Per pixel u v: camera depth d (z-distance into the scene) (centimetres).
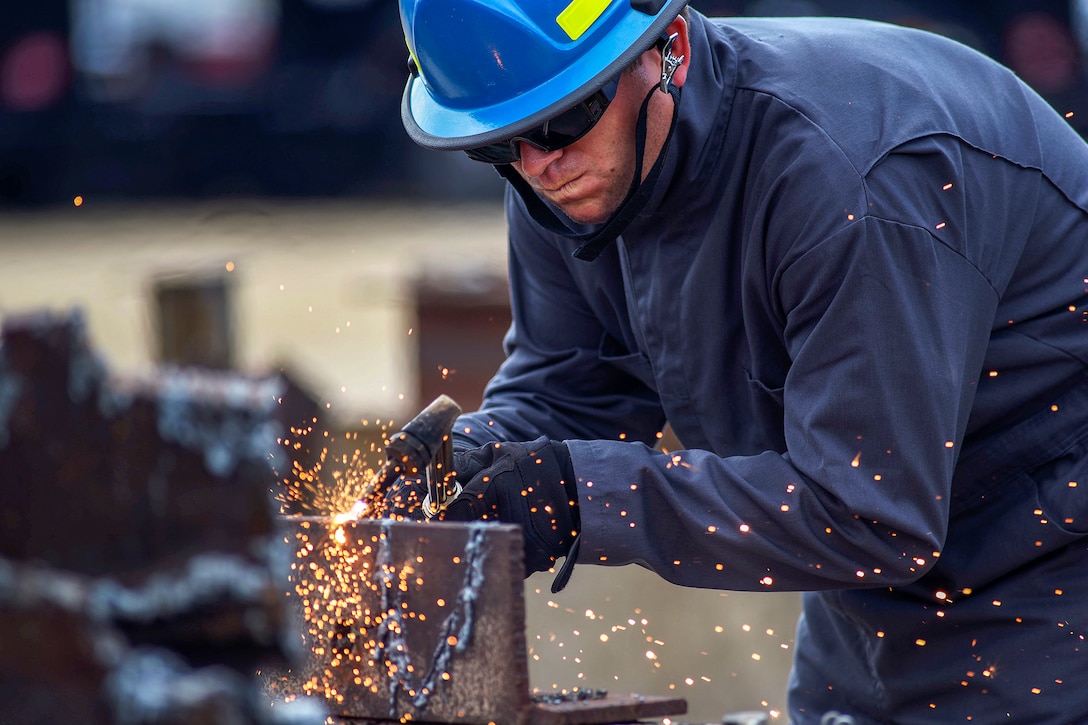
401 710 484
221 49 6169
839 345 527
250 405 340
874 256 523
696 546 545
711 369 606
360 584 490
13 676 314
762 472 539
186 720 304
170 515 334
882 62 576
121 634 324
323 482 1236
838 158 538
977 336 555
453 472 535
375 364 2356
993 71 622
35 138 5531
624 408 701
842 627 668
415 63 584
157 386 338
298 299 3094
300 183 5584
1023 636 605
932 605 622
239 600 334
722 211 575
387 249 3847
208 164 5594
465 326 1482
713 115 566
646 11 538
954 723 624
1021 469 602
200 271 1425
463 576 470
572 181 558
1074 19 4812
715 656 1327
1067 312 595
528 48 538
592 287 668
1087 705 600
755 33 608
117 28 6206
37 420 334
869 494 522
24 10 5681
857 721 671
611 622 1338
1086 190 617
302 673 500
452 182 5350
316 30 5962
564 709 472
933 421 525
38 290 3088
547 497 548
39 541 336
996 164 575
